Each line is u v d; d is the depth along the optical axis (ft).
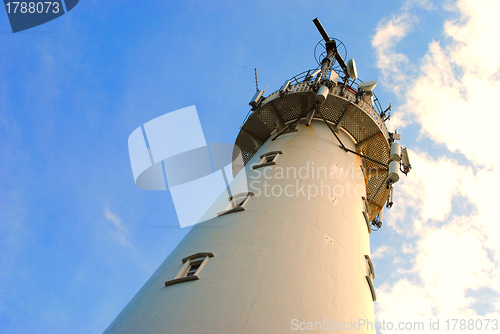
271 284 35.99
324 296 37.58
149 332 31.65
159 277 41.14
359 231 54.03
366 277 47.39
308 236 44.45
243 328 31.09
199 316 32.12
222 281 36.09
